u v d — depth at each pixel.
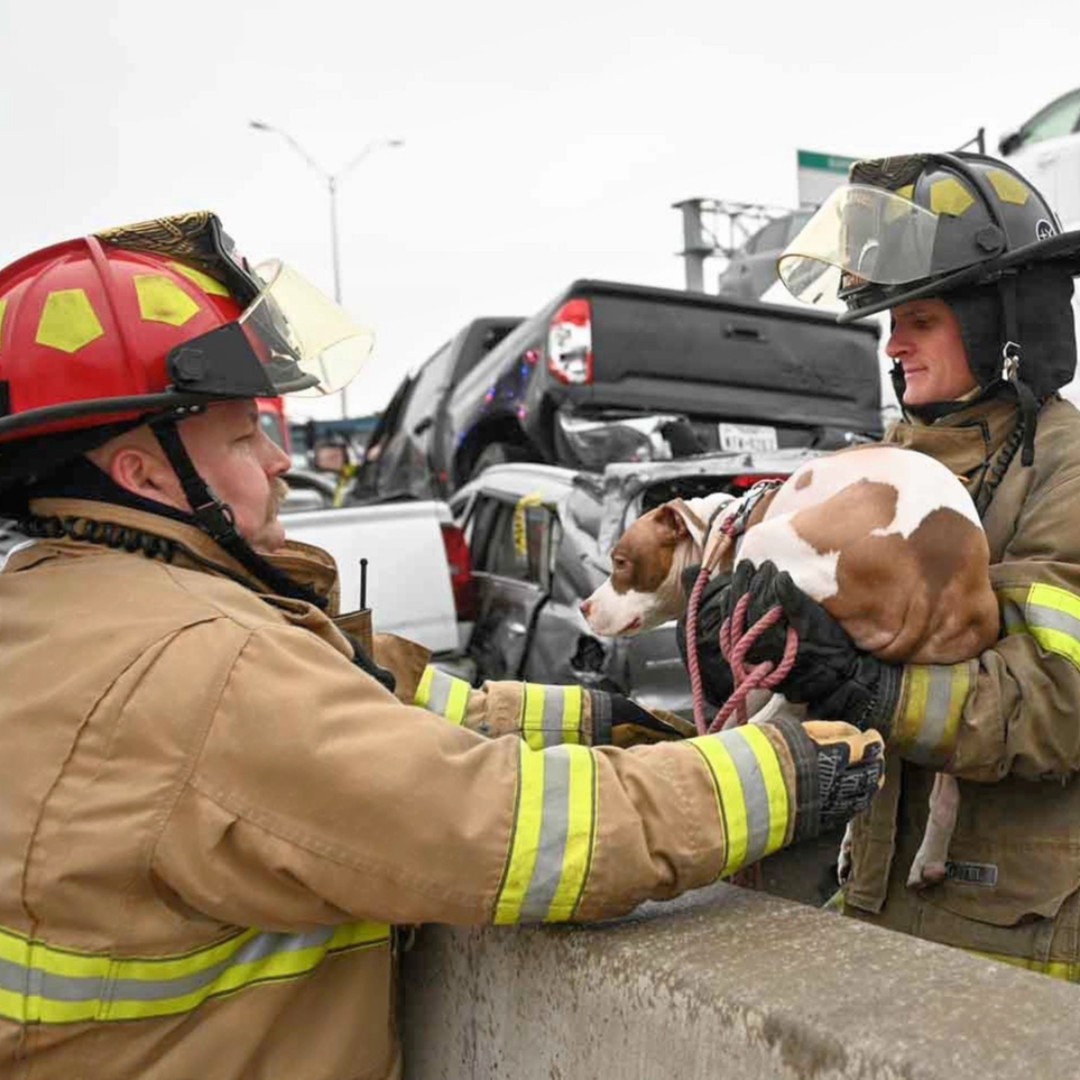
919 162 1.80
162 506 1.47
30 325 1.43
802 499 1.63
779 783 1.33
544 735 1.88
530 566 5.34
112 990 1.25
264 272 1.66
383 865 1.22
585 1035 1.31
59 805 1.24
